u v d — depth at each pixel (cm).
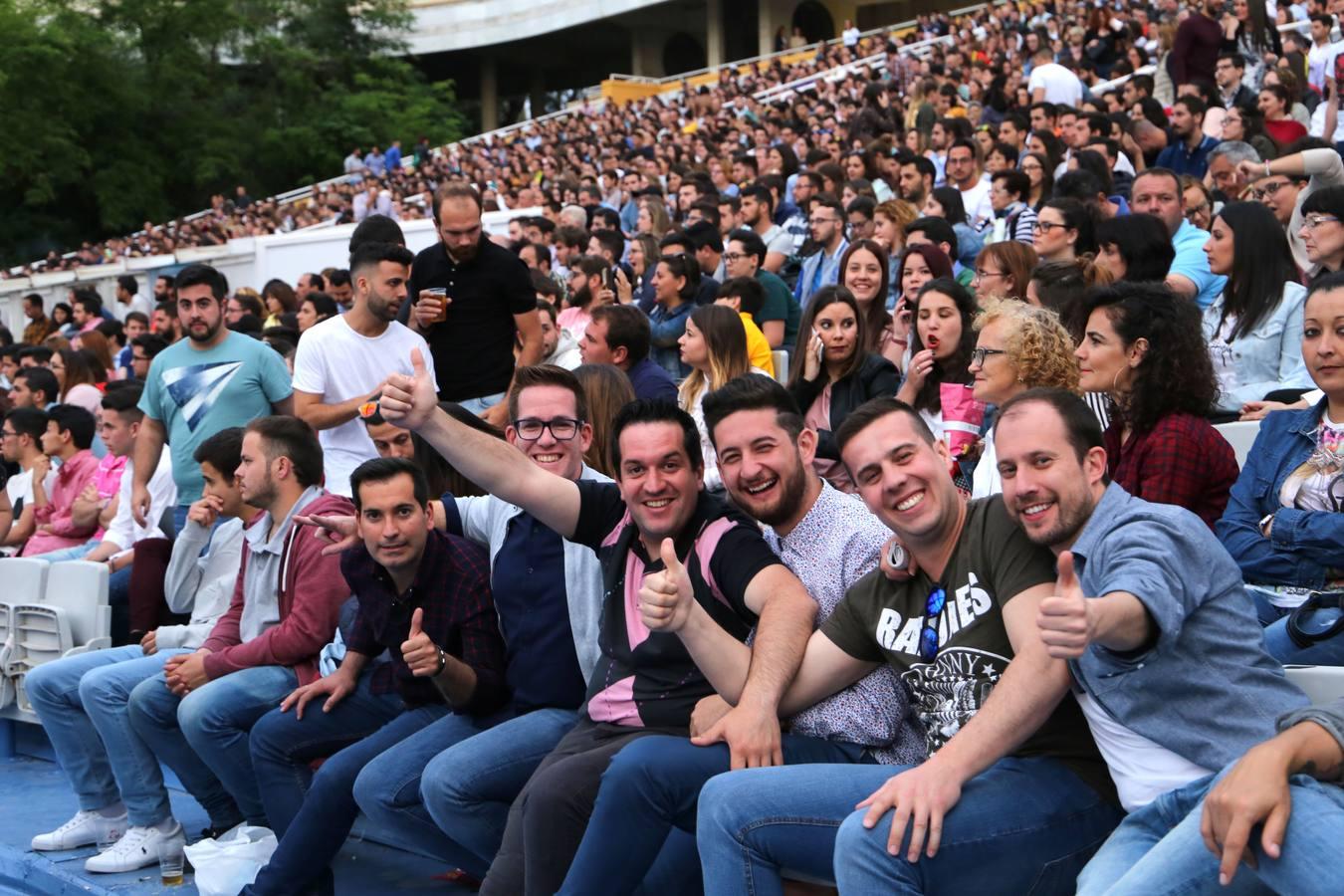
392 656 462
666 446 376
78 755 562
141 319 1397
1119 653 292
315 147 4744
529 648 432
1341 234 558
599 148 2753
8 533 839
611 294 928
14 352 1241
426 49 5206
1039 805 305
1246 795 259
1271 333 553
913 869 299
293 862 449
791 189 1376
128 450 750
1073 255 684
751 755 341
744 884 321
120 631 689
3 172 4197
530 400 441
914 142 1508
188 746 524
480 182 2792
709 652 351
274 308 1286
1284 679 299
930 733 334
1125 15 2119
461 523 473
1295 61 1302
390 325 636
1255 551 407
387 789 426
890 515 328
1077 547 308
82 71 4384
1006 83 1855
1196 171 1094
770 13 4700
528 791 371
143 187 4438
